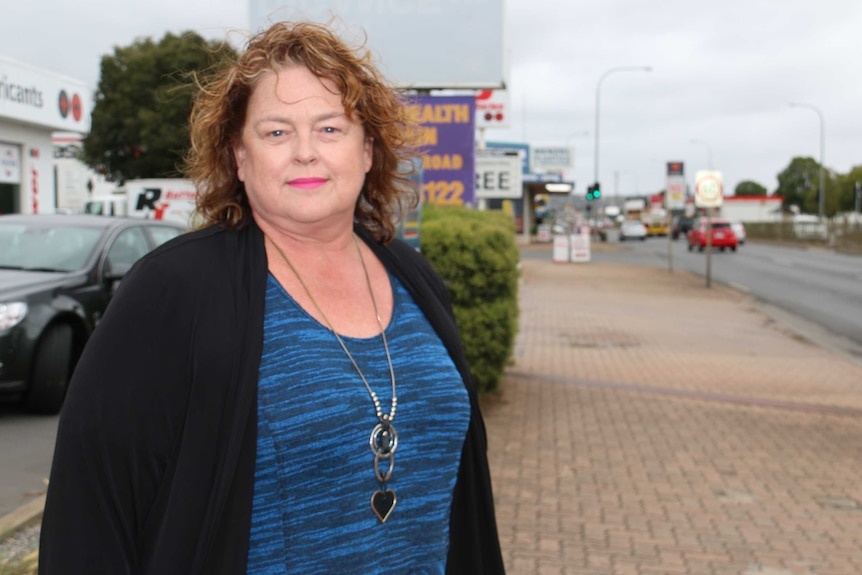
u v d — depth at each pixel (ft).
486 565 6.18
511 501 17.13
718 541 15.16
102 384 4.72
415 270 6.17
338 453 5.00
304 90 5.45
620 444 21.77
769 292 72.49
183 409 4.83
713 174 76.43
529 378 30.89
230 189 5.89
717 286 77.66
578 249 115.34
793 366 36.14
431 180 38.17
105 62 119.65
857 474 19.53
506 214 34.83
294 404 4.92
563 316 53.06
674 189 94.48
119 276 25.81
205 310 4.91
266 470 4.89
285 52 5.55
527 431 22.89
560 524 15.87
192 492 4.71
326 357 5.15
